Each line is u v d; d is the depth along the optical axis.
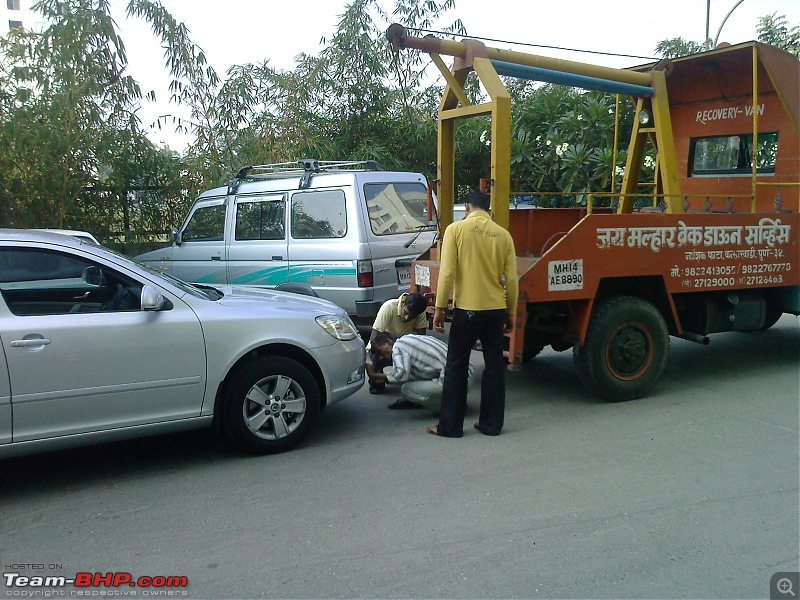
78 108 10.48
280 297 5.46
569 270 5.68
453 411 5.25
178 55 11.78
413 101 14.27
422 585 3.23
